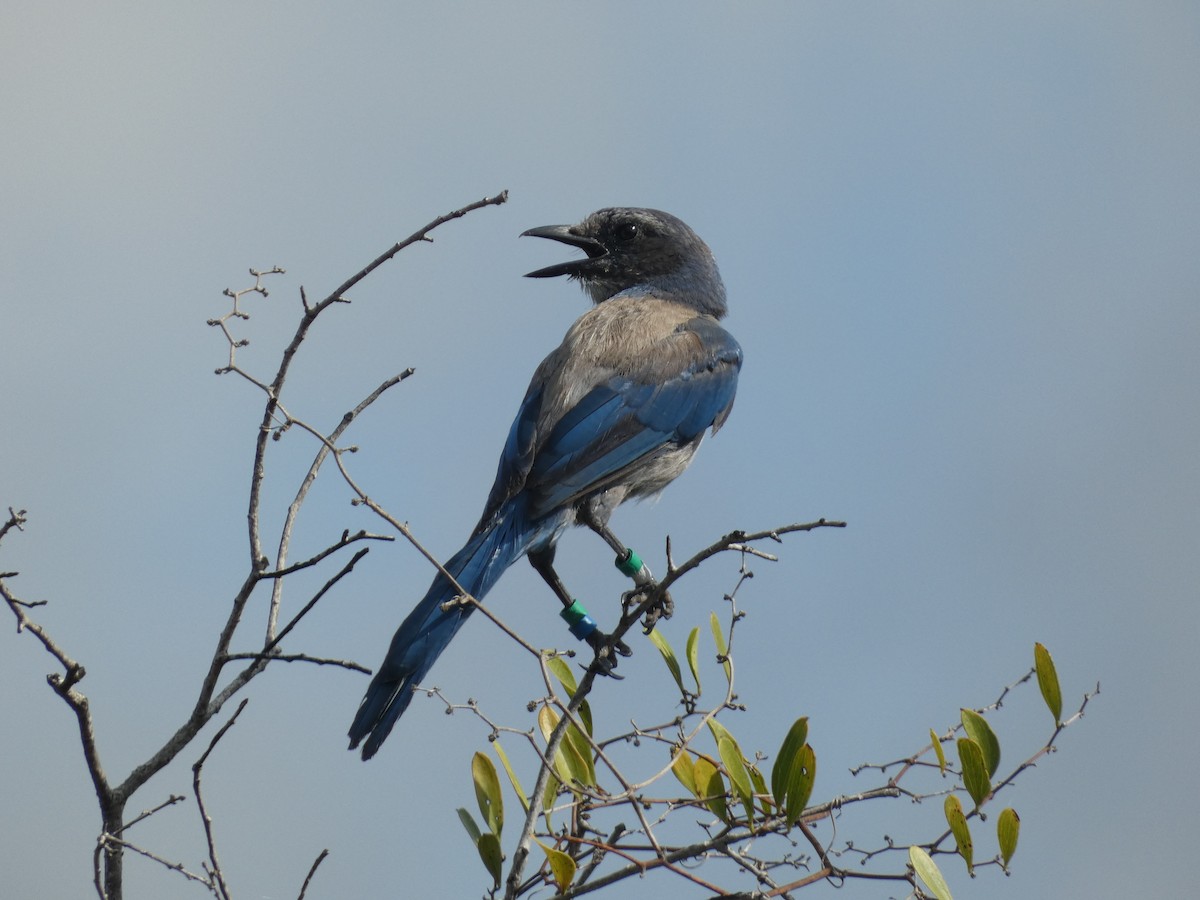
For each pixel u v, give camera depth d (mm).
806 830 10273
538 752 9906
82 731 9461
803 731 10219
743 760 10406
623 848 10352
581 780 10742
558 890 9625
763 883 9922
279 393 10461
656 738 10695
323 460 10875
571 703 10891
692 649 11773
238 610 9875
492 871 10188
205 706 9750
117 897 9648
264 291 10945
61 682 9320
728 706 10781
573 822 10398
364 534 9734
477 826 10531
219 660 9789
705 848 10195
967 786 10578
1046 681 10828
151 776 9680
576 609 14617
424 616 13219
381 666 13000
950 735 11141
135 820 9680
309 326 10656
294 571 9836
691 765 11086
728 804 10680
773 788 10266
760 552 10930
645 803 10508
